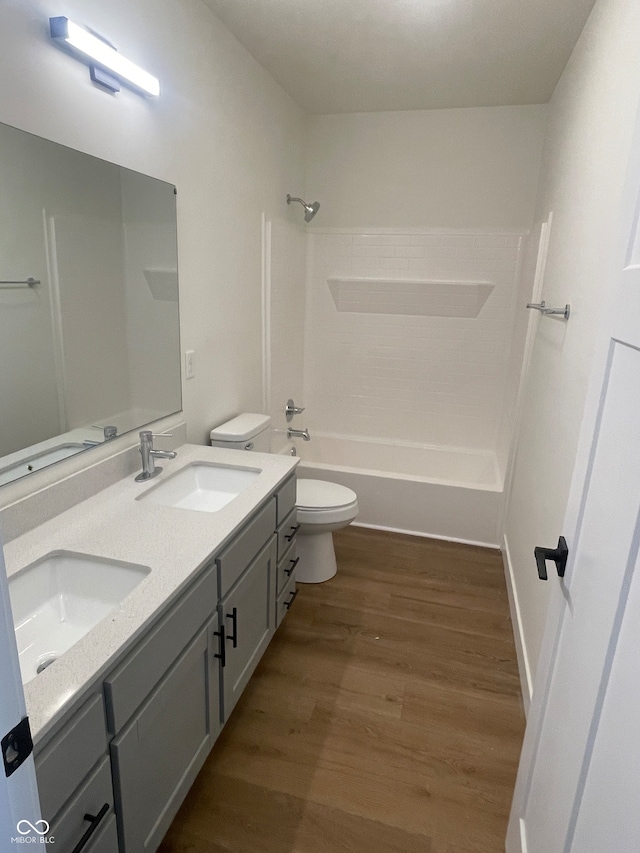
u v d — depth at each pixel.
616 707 0.73
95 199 1.54
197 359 2.22
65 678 0.90
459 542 3.10
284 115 2.96
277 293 3.09
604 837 0.72
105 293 1.63
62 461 1.52
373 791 1.57
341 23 2.14
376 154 3.37
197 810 1.50
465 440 3.70
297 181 3.31
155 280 1.87
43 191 1.36
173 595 1.16
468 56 2.43
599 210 1.52
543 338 2.36
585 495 1.00
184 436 2.15
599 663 0.82
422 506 3.14
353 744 1.72
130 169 1.68
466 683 2.00
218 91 2.18
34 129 1.31
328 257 3.61
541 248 2.62
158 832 1.22
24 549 1.29
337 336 3.75
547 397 2.10
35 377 1.40
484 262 3.37
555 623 1.15
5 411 1.31
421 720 1.83
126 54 1.60
